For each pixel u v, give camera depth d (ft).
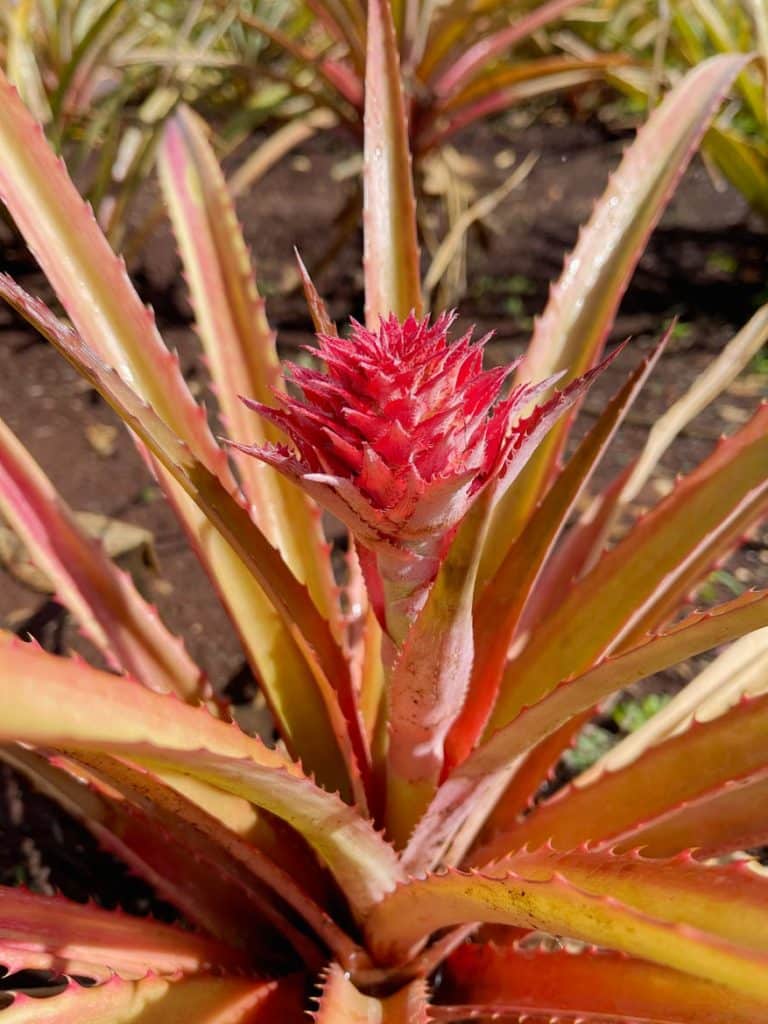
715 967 1.55
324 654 2.19
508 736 1.91
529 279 6.30
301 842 2.31
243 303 2.47
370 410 1.73
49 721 1.53
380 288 2.40
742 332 2.63
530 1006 2.03
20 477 2.35
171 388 2.29
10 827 3.04
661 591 2.33
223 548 2.29
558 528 2.09
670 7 5.51
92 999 1.97
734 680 2.52
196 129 2.55
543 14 5.27
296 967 2.32
